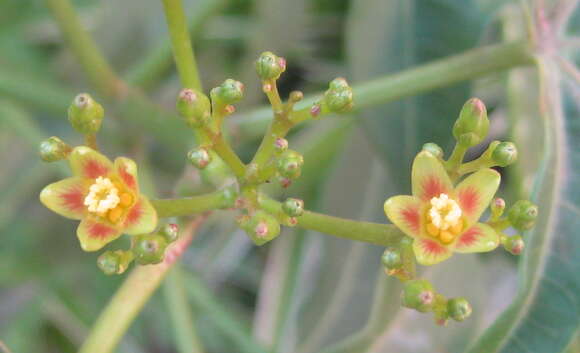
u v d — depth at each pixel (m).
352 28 0.13
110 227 0.08
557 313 0.09
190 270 0.17
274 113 0.09
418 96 0.12
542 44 0.10
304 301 0.16
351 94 0.08
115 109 0.13
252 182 0.09
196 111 0.08
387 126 0.12
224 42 0.18
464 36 0.12
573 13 0.10
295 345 0.16
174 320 0.13
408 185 0.12
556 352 0.09
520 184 0.13
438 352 0.12
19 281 0.16
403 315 0.12
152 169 0.17
